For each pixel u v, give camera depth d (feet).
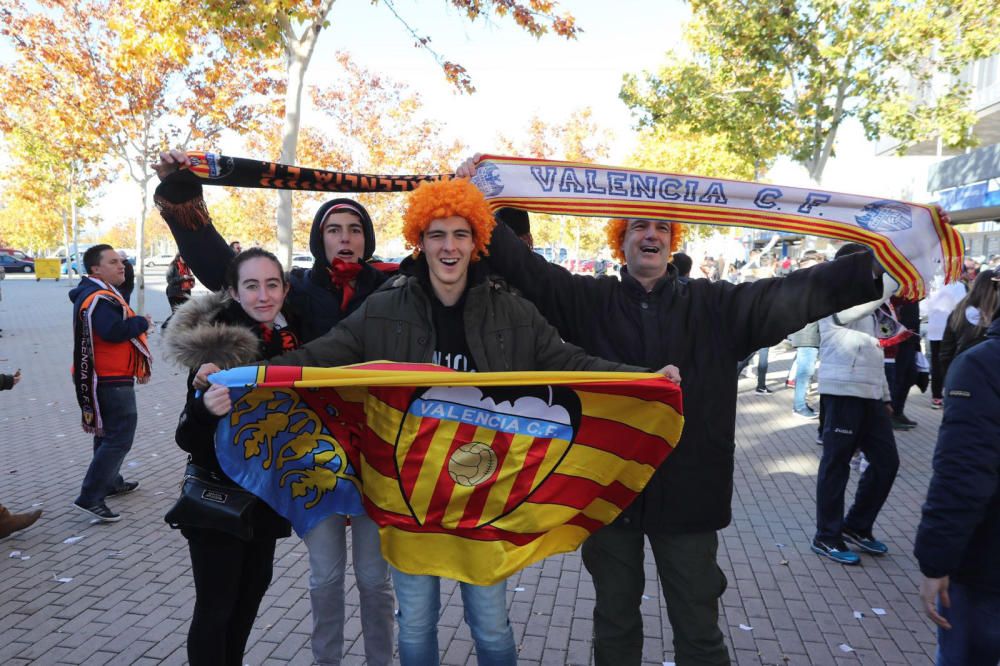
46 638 11.11
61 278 143.33
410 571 7.70
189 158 8.73
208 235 9.12
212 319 7.97
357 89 78.33
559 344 8.13
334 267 9.59
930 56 42.01
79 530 15.79
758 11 41.09
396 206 91.30
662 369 7.55
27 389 33.30
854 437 13.98
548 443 7.77
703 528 8.01
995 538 6.53
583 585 13.26
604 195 9.25
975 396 6.39
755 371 39.45
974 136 46.16
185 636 11.21
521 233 10.50
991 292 14.90
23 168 95.45
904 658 10.70
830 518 14.38
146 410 29.07
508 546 7.72
